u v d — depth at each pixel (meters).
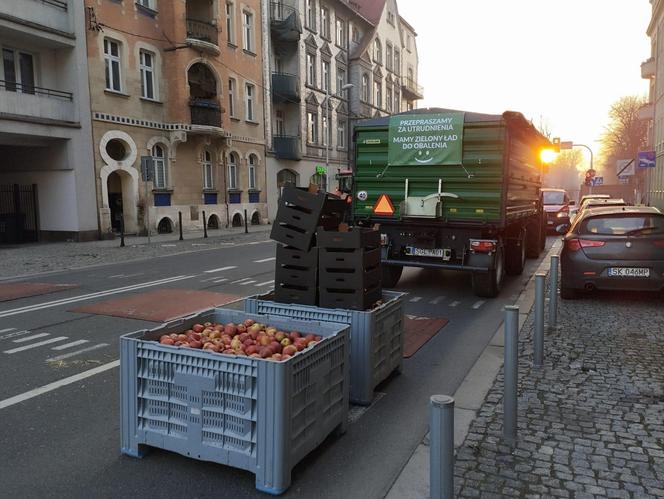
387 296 5.51
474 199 9.16
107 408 4.70
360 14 43.66
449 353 6.29
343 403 4.09
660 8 40.94
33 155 20.97
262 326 4.33
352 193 10.09
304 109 36.06
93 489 3.42
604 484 3.39
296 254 4.95
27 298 9.75
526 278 11.73
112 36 21.70
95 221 21.20
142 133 23.30
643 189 52.38
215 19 26.69
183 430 3.54
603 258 8.59
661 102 40.75
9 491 3.41
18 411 4.64
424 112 9.68
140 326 7.57
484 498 3.25
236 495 3.34
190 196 26.11
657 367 5.56
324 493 3.37
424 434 4.18
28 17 18.47
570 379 5.24
